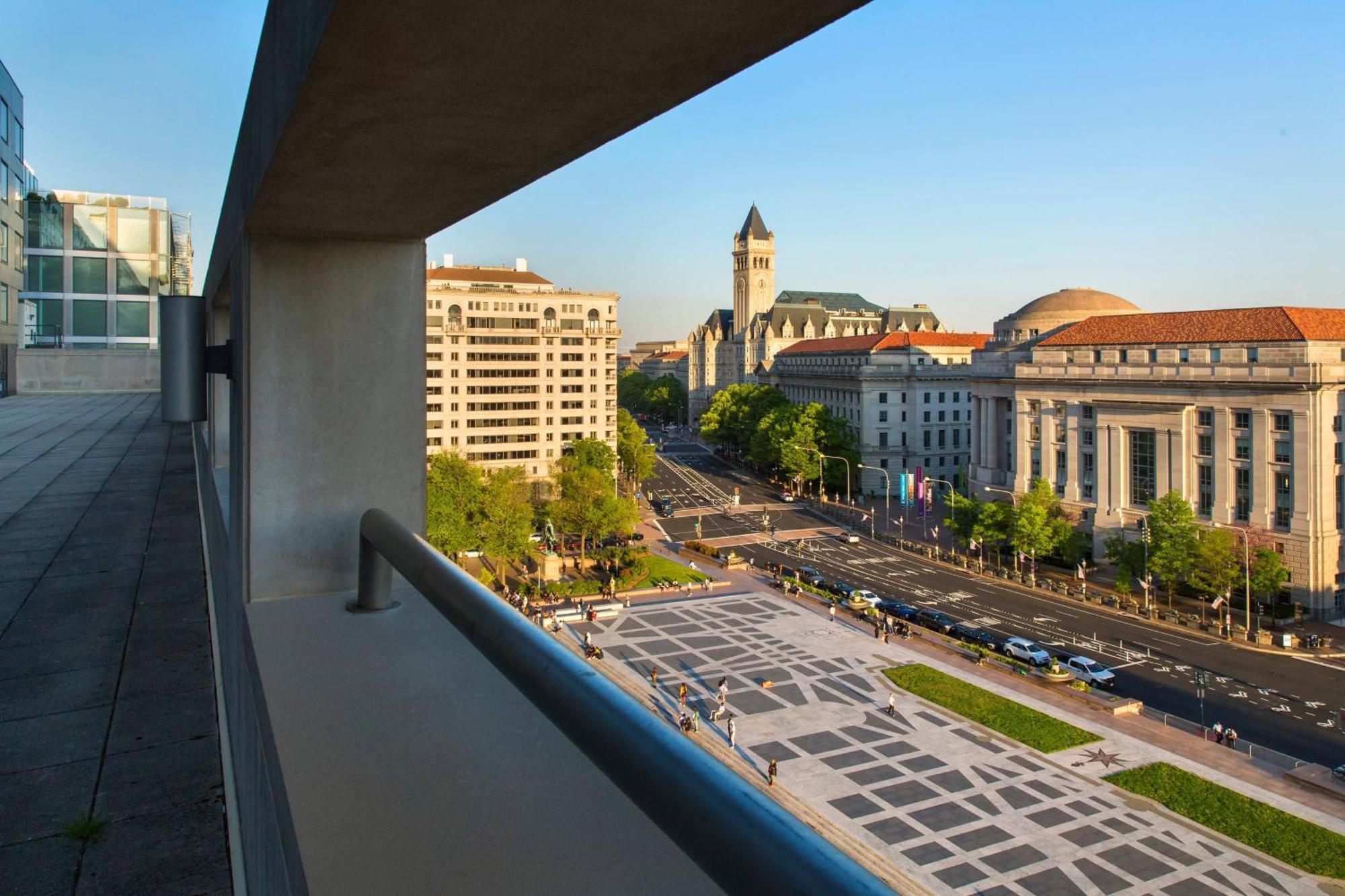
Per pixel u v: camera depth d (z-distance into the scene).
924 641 53.59
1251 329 63.84
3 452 26.78
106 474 22.42
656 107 3.76
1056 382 78.19
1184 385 67.00
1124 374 72.19
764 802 1.85
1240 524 63.78
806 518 101.31
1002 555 80.25
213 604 11.02
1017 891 26.61
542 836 3.30
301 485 7.11
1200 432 66.69
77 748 6.92
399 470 7.43
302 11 3.33
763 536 90.31
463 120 3.88
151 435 32.66
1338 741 38.75
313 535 7.16
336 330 7.13
